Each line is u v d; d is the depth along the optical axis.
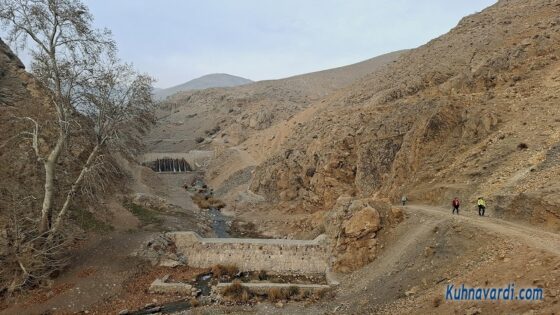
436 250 19.72
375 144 36.94
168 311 21.38
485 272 15.26
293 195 45.28
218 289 23.48
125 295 22.69
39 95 29.91
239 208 48.59
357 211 25.86
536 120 27.22
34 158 25.77
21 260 20.38
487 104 31.48
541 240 16.02
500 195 22.19
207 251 27.61
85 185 25.77
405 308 16.53
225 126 101.06
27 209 23.34
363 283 21.61
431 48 55.88
